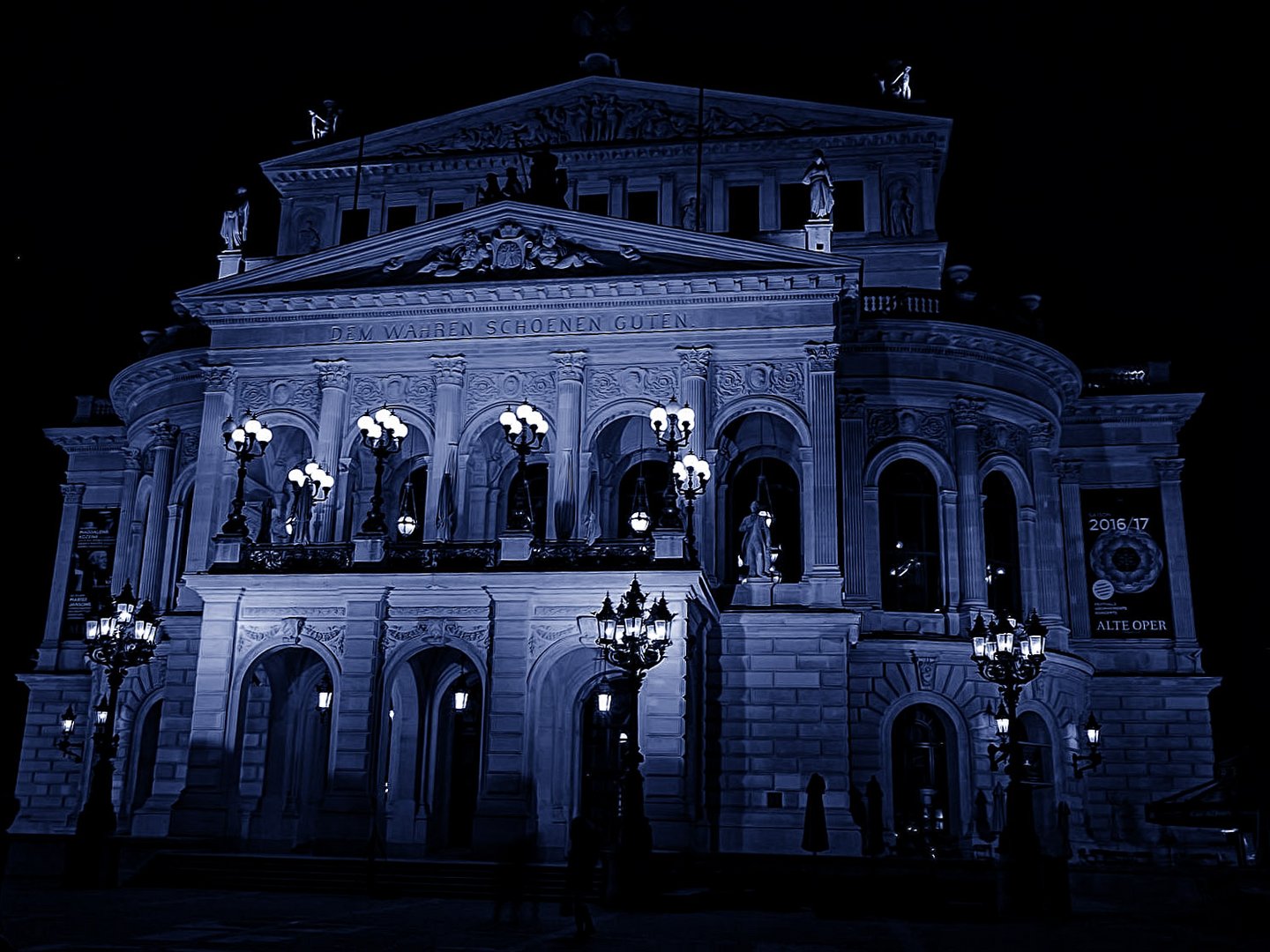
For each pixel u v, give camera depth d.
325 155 61.31
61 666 61.91
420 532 50.72
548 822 39.09
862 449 50.59
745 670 43.25
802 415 44.47
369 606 40.41
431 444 45.62
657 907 30.00
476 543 40.38
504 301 46.12
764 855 35.31
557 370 45.78
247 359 47.62
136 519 58.22
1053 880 30.17
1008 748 34.38
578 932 22.78
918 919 29.25
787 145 58.22
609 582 38.38
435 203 60.31
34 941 20.59
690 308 45.53
